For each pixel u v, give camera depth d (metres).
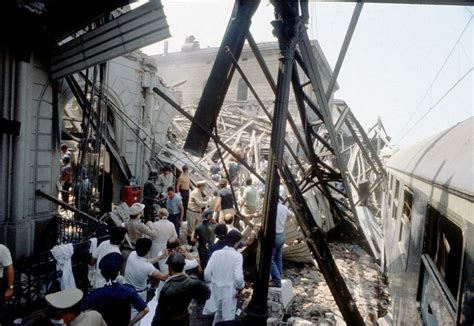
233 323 4.35
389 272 6.32
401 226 5.12
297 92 4.61
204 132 4.37
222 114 23.28
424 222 3.22
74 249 5.77
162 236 5.78
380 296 6.64
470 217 1.94
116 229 4.64
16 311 4.72
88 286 5.80
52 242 7.23
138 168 12.30
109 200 9.02
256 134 21.23
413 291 3.39
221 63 4.08
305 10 3.75
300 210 3.56
